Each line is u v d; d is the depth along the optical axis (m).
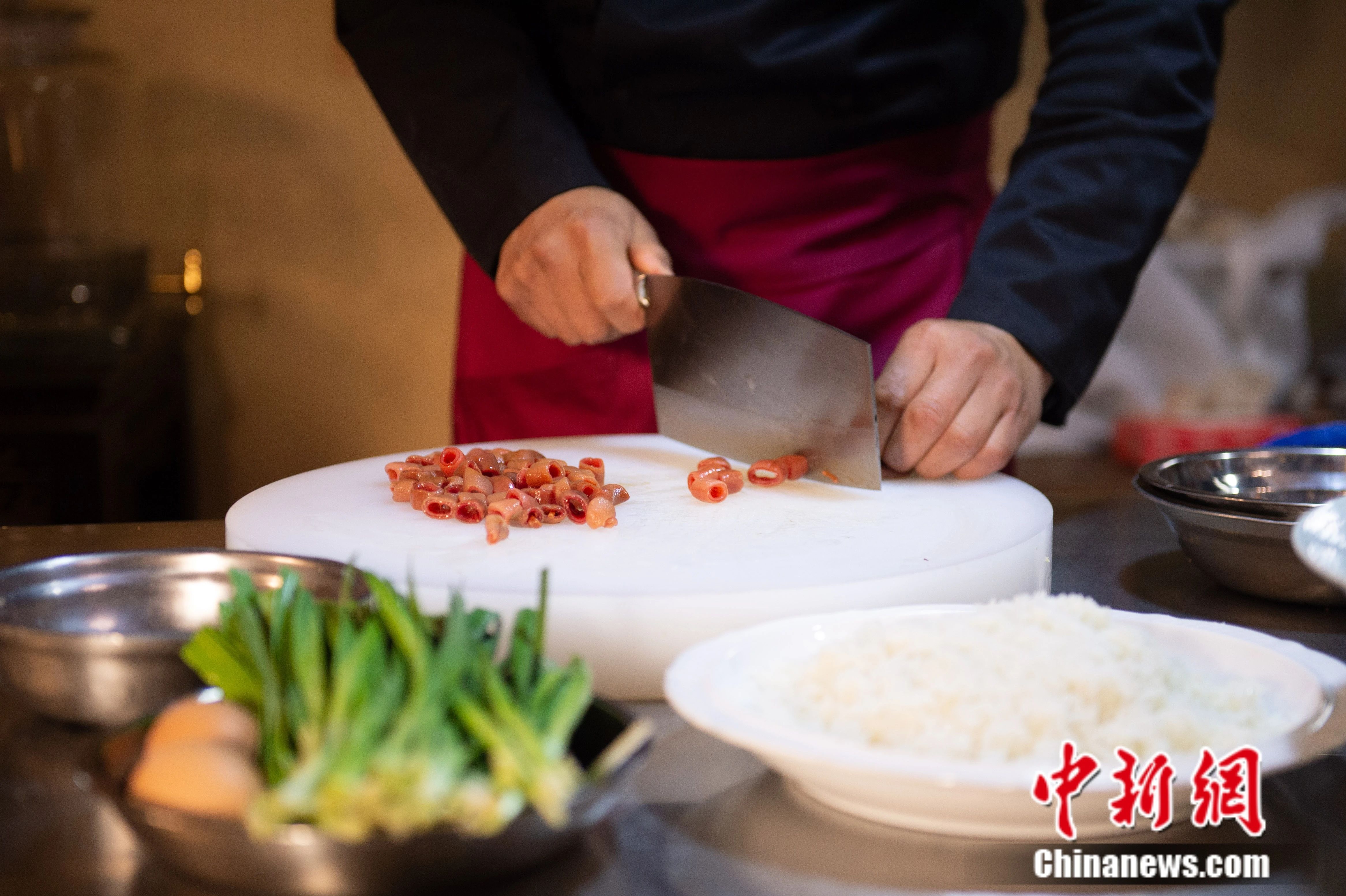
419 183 2.75
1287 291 2.87
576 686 0.53
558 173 1.30
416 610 0.60
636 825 0.62
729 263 1.41
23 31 2.33
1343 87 2.93
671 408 1.26
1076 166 1.27
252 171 2.73
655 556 0.90
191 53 2.68
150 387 2.36
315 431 2.84
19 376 2.03
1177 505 0.96
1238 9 2.91
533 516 0.99
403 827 0.46
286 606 0.61
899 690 0.61
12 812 0.62
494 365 1.54
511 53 1.35
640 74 1.34
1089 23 1.31
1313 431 1.19
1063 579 1.06
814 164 1.37
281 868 0.50
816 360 1.08
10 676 0.68
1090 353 1.24
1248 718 0.62
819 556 0.90
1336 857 0.59
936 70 1.37
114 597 0.77
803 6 1.30
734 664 0.66
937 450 1.12
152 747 0.54
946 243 1.45
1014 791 0.53
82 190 2.43
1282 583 0.95
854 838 0.60
